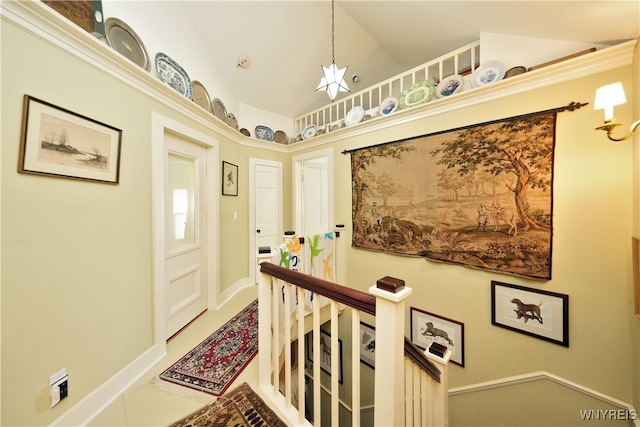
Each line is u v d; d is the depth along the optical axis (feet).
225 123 9.12
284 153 12.88
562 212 5.63
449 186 7.33
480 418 6.93
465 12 6.16
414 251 8.17
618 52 4.90
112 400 4.63
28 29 3.51
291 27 9.36
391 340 2.63
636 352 4.84
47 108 3.74
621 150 4.99
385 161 8.82
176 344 6.49
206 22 8.25
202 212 8.40
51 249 3.83
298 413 4.13
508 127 6.23
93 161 4.46
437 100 7.36
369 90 9.71
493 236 6.57
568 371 5.66
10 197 3.35
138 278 5.48
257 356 5.93
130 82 5.26
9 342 3.33
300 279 3.77
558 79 5.60
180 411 4.36
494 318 6.65
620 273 5.04
